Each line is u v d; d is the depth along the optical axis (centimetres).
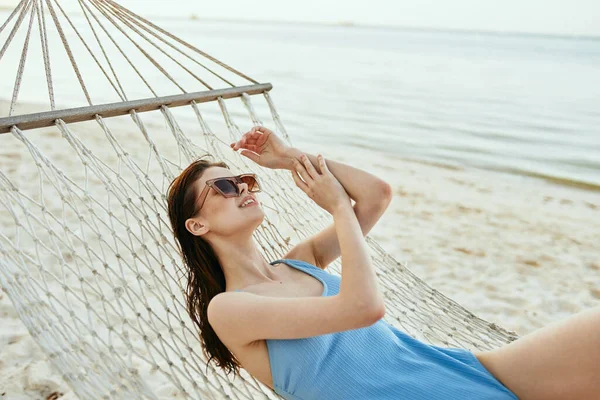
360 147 969
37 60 2034
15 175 546
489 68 2428
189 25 8150
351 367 158
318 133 1059
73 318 157
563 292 400
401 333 180
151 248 396
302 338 155
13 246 157
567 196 707
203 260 177
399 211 591
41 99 1277
